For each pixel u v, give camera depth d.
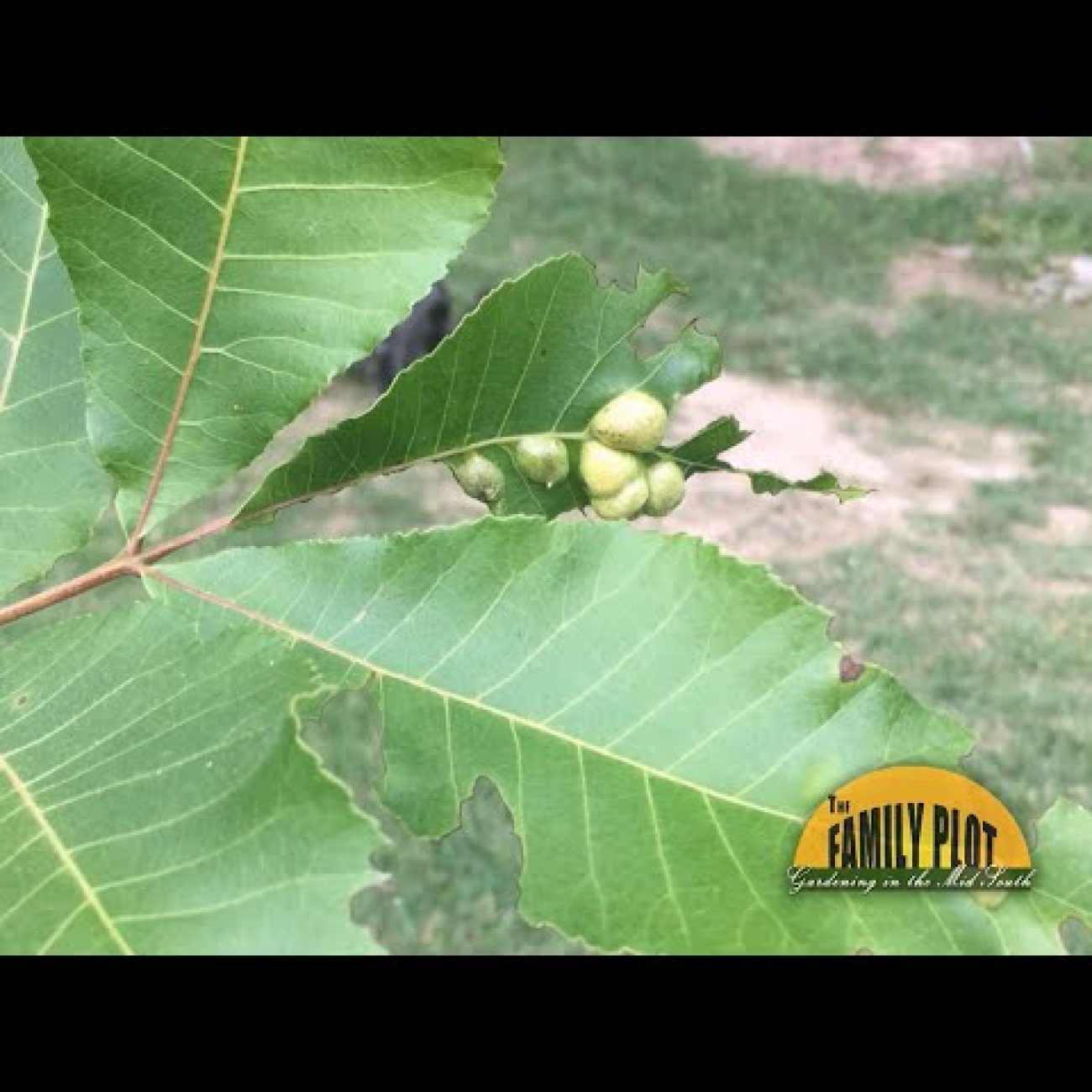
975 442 1.35
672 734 0.19
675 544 0.19
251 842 0.16
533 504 0.22
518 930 0.71
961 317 1.64
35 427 0.22
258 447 0.20
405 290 0.20
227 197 0.20
